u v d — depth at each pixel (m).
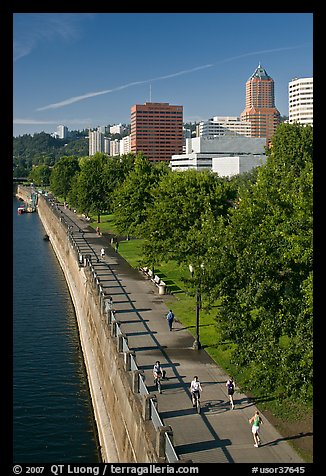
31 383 46.41
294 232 28.09
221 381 35.62
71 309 71.19
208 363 38.78
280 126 98.25
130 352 33.06
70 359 52.56
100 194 116.69
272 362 25.42
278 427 29.36
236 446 27.34
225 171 180.62
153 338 44.16
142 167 80.94
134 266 75.44
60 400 43.06
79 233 111.06
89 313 56.12
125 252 87.69
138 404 28.30
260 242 29.20
